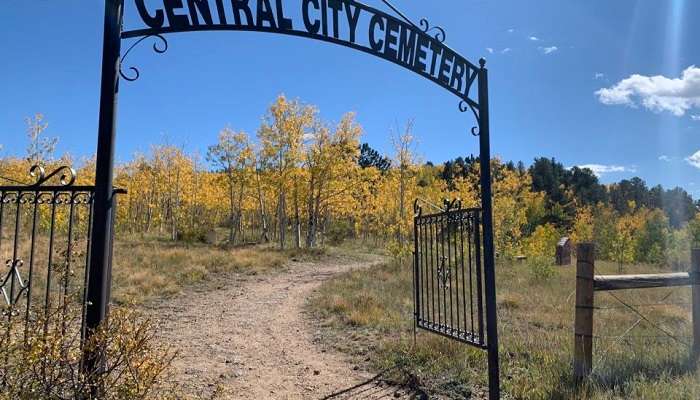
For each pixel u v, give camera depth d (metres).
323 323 7.56
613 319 7.29
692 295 5.16
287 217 34.34
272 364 5.35
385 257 24.02
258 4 3.55
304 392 4.39
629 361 4.68
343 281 12.73
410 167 25.59
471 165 29.22
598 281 4.50
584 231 39.12
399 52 4.09
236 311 8.90
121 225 32.62
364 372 4.94
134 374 2.82
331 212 36.91
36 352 2.58
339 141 26.75
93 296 2.93
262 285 12.79
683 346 5.36
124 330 2.86
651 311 8.01
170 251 17.61
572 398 3.84
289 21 3.66
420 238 5.50
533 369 4.66
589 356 4.38
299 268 17.52
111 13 3.12
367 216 39.00
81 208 14.03
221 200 35.62
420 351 5.23
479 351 5.13
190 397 4.05
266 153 26.33
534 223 49.72
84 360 2.74
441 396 4.16
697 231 26.64
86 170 24.62
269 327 7.45
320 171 26.69
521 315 7.79
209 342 6.41
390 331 6.62
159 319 7.90
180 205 34.94
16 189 3.14
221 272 14.63
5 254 11.51
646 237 29.12
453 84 4.29
